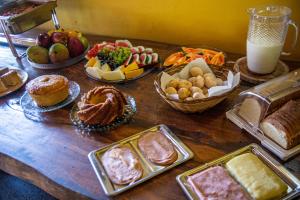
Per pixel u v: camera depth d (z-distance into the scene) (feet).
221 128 2.71
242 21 3.67
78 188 2.28
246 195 2.02
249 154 2.31
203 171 2.24
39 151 2.72
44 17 4.47
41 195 4.29
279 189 2.01
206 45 4.10
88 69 3.71
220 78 3.10
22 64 4.37
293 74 2.83
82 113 2.87
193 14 3.98
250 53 3.18
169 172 2.33
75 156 2.60
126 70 3.62
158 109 3.06
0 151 2.77
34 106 3.37
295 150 2.34
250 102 2.61
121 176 2.31
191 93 2.86
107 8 4.71
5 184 4.58
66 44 4.19
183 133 2.71
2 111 3.38
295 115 2.40
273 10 3.13
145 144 2.60
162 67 3.76
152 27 4.46
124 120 2.93
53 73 4.02
